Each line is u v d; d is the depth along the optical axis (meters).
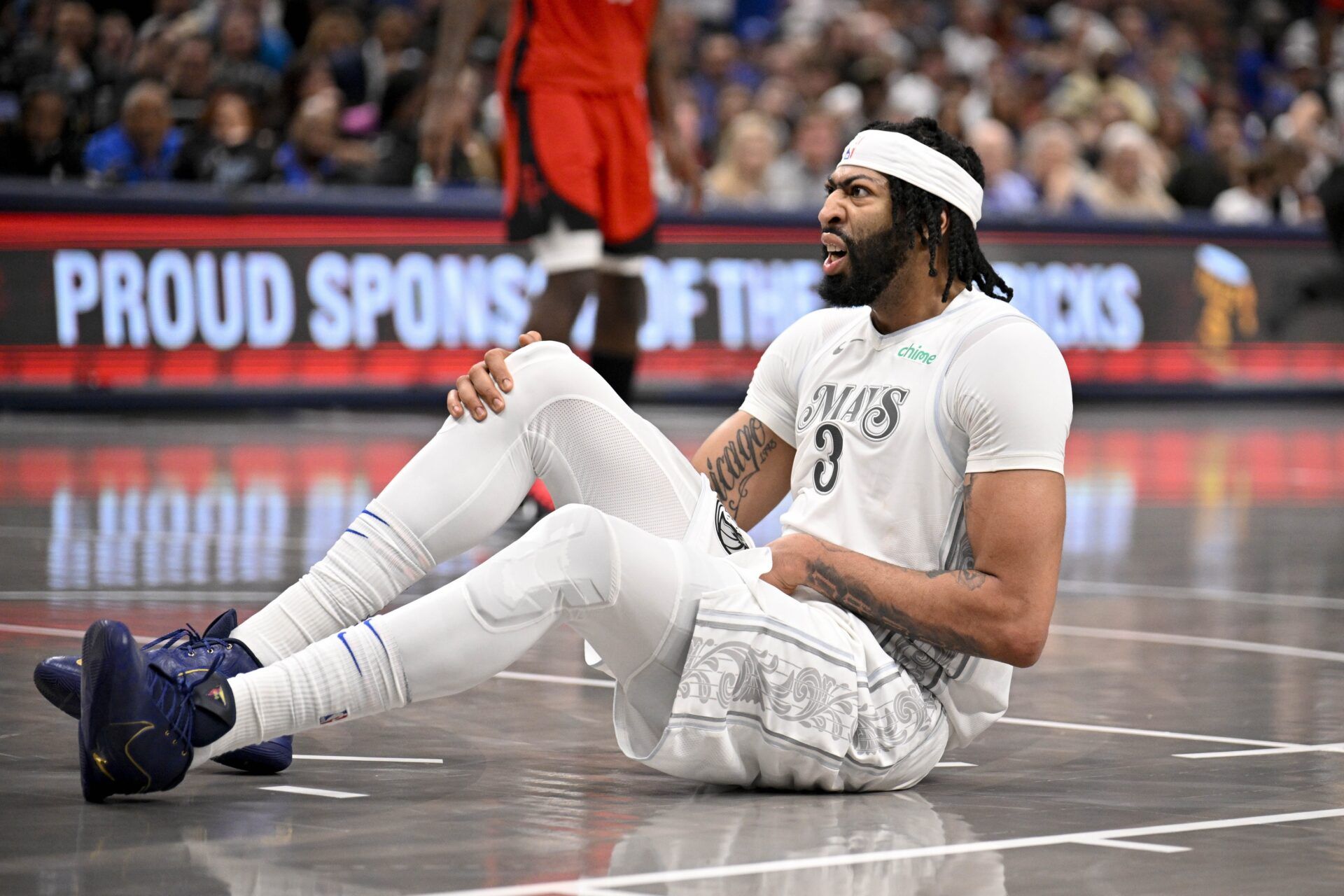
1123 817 6.77
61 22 32.16
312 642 7.23
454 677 6.84
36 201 27.69
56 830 6.22
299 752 7.75
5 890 5.42
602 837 6.28
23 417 27.27
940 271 7.58
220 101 30.17
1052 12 47.88
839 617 7.25
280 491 18.86
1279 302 37.03
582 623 7.00
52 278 27.80
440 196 30.25
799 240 32.75
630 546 6.93
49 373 27.75
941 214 7.48
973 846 6.23
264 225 29.08
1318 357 37.34
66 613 11.17
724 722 6.98
